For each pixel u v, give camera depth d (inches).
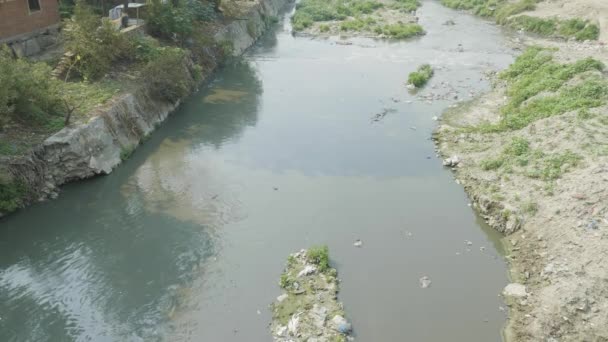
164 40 1268.5
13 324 546.9
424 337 525.0
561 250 601.3
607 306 501.7
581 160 732.7
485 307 566.6
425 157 908.0
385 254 653.9
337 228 707.4
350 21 1955.0
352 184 822.5
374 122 1058.7
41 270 627.8
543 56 1253.1
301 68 1440.7
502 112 1039.6
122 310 565.9
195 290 594.2
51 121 810.2
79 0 1139.9
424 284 600.4
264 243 675.4
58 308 569.3
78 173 792.9
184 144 952.9
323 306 556.1
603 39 1565.0
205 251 660.7
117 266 636.1
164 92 1053.8
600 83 944.9
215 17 1553.9
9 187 713.0
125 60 1089.4
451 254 656.4
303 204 765.3
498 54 1557.6
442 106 1137.4
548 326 511.8
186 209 751.7
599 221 609.0
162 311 563.5
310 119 1075.9
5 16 948.6
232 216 735.7
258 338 523.2
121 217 731.4
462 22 2022.6
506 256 648.4
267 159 901.2
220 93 1224.2
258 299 578.6
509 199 722.8
